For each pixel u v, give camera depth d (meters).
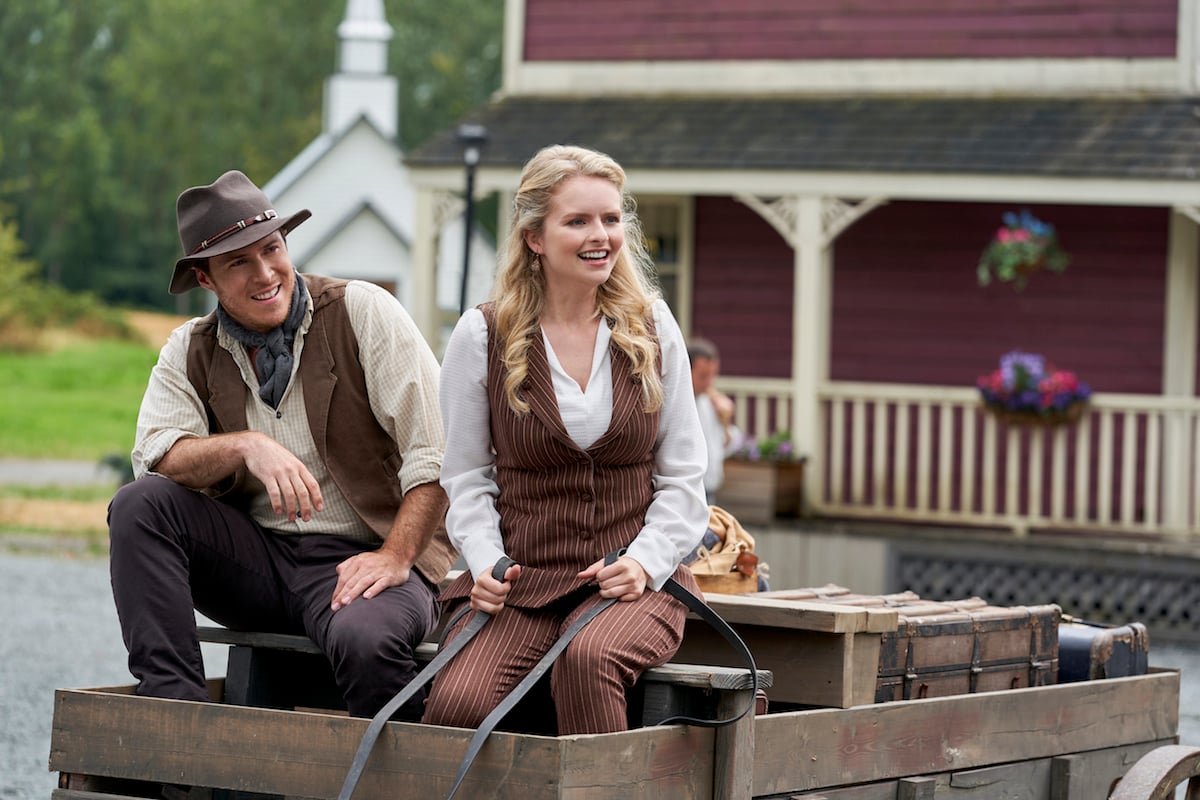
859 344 27.50
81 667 18.12
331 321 8.62
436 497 8.40
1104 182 23.39
